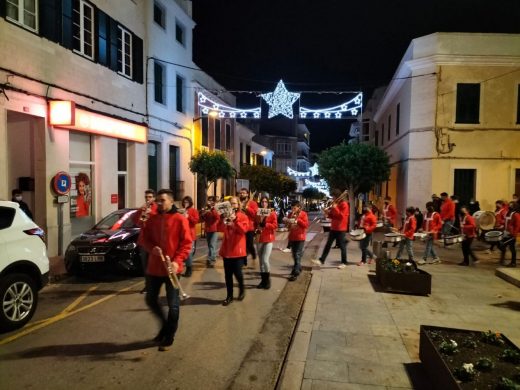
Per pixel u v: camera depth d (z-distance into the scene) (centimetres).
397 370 436
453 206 1358
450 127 1722
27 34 977
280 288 798
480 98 1712
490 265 1072
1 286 540
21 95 955
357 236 1027
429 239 1088
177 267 480
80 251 827
